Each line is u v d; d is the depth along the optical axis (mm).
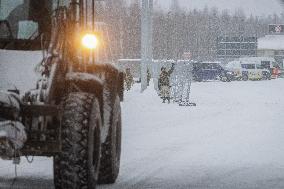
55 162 10508
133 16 143875
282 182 13062
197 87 67375
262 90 61969
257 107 38219
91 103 10789
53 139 10414
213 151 18078
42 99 10242
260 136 22219
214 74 88062
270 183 12922
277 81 89250
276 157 16969
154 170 14602
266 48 153125
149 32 63969
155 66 59562
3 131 9797
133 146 19109
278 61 153250
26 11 11156
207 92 57094
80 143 10453
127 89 60125
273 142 20391
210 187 12406
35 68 10547
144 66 57344
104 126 12219
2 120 9852
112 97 12695
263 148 18859
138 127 25422
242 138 21516
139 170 14578
